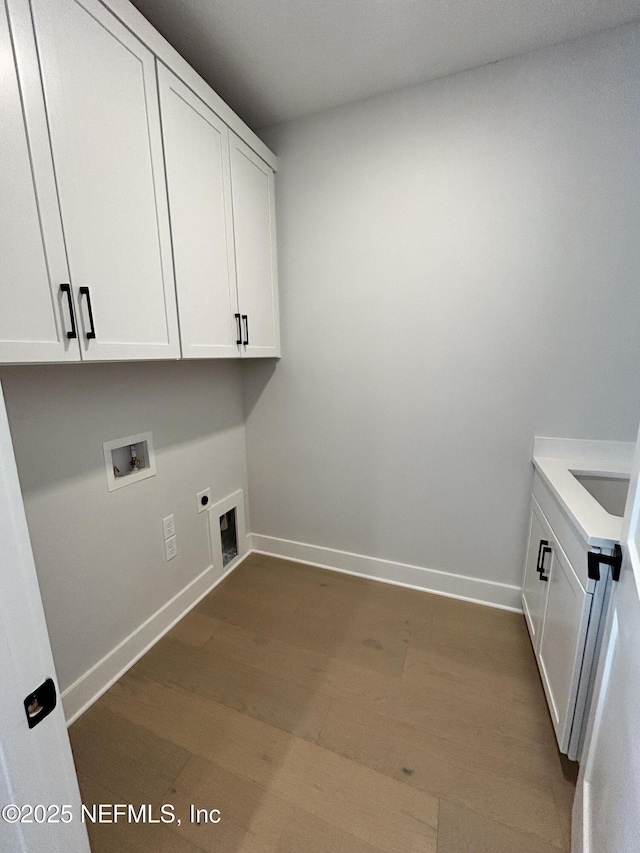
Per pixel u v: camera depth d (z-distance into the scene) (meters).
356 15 1.26
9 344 0.83
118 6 1.01
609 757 0.74
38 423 1.18
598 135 1.41
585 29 1.33
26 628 0.50
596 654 1.03
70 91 0.91
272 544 2.44
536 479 1.65
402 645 1.65
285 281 2.04
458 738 1.24
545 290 1.58
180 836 0.99
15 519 0.48
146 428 1.60
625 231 1.44
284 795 1.08
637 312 1.48
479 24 1.30
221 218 1.52
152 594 1.68
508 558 1.87
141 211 1.15
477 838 0.98
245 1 1.20
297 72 1.54
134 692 1.43
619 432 1.59
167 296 1.27
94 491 1.38
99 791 1.10
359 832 0.99
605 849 0.67
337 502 2.20
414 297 1.79
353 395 2.03
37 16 0.83
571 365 1.60
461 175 1.61
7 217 0.81
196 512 1.95
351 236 1.86
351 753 1.20
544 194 1.51
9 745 0.48
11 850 0.50
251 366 2.23
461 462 1.87
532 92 1.46
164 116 1.20
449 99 1.58
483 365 1.74
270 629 1.76
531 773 1.13
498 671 1.51
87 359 1.01
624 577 0.78
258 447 2.34
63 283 0.93
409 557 2.08
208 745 1.22
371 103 1.70
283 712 1.34
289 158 1.90
